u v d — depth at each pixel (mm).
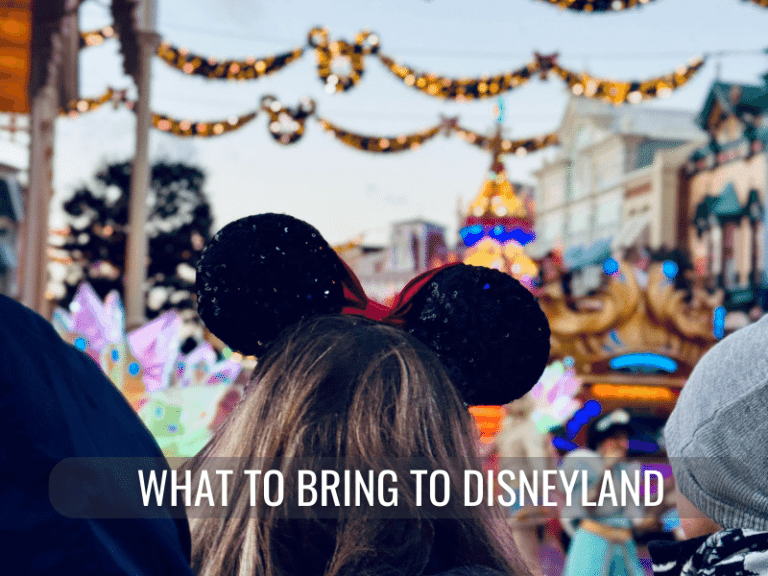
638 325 9227
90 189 29656
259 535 667
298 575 653
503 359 772
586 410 8586
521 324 776
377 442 654
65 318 3309
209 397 3145
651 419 8906
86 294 3336
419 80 10008
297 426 669
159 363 3268
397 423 663
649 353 9188
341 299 800
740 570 838
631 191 33906
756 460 868
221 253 791
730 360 917
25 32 5316
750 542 851
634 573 4664
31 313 496
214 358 3656
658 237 29344
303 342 731
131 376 3215
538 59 10016
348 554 623
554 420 5355
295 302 784
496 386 780
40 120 9430
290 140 10211
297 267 783
